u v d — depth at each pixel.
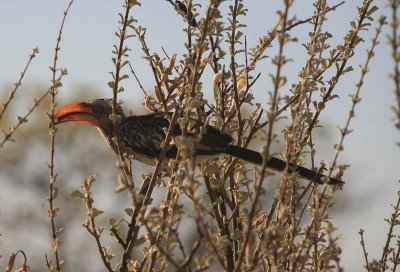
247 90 11.41
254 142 28.91
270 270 8.88
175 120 9.73
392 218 10.50
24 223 40.16
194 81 9.36
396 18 6.70
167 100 11.59
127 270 9.70
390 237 10.45
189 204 30.31
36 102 9.55
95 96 35.88
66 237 39.44
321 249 9.64
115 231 9.91
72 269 39.00
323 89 10.82
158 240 8.31
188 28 11.02
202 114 11.58
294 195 9.82
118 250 36.00
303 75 10.42
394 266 10.50
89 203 9.81
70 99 35.41
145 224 7.85
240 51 11.21
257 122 11.39
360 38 11.09
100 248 9.77
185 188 7.88
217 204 10.72
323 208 9.23
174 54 11.49
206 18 9.42
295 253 8.95
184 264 7.68
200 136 8.16
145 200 9.72
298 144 10.37
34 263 39.47
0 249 39.56
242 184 10.58
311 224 8.91
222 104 11.45
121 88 11.03
